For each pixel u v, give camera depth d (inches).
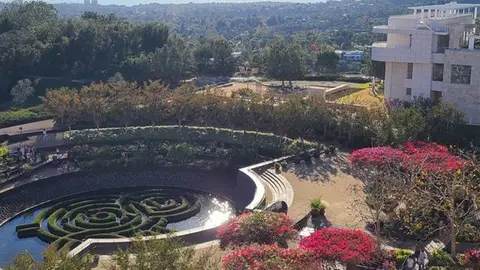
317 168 3292.3
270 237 1881.2
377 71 5295.3
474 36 3890.3
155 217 3048.7
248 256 1610.5
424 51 3804.1
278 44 6289.4
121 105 4158.5
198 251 2193.7
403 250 1930.4
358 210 2491.4
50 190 3442.4
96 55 6038.4
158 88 4274.1
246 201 3095.5
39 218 3051.2
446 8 4141.2
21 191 3348.9
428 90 3900.1
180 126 4165.8
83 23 6525.6
